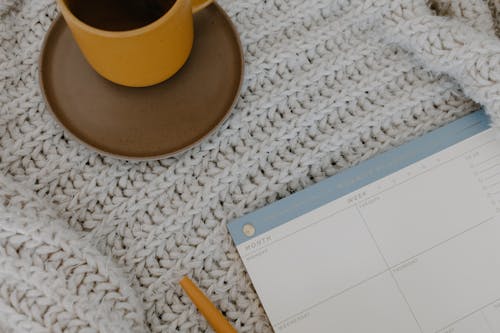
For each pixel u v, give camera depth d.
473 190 0.50
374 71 0.54
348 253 0.49
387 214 0.50
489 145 0.52
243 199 0.50
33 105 0.51
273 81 0.54
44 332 0.42
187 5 0.42
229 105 0.49
